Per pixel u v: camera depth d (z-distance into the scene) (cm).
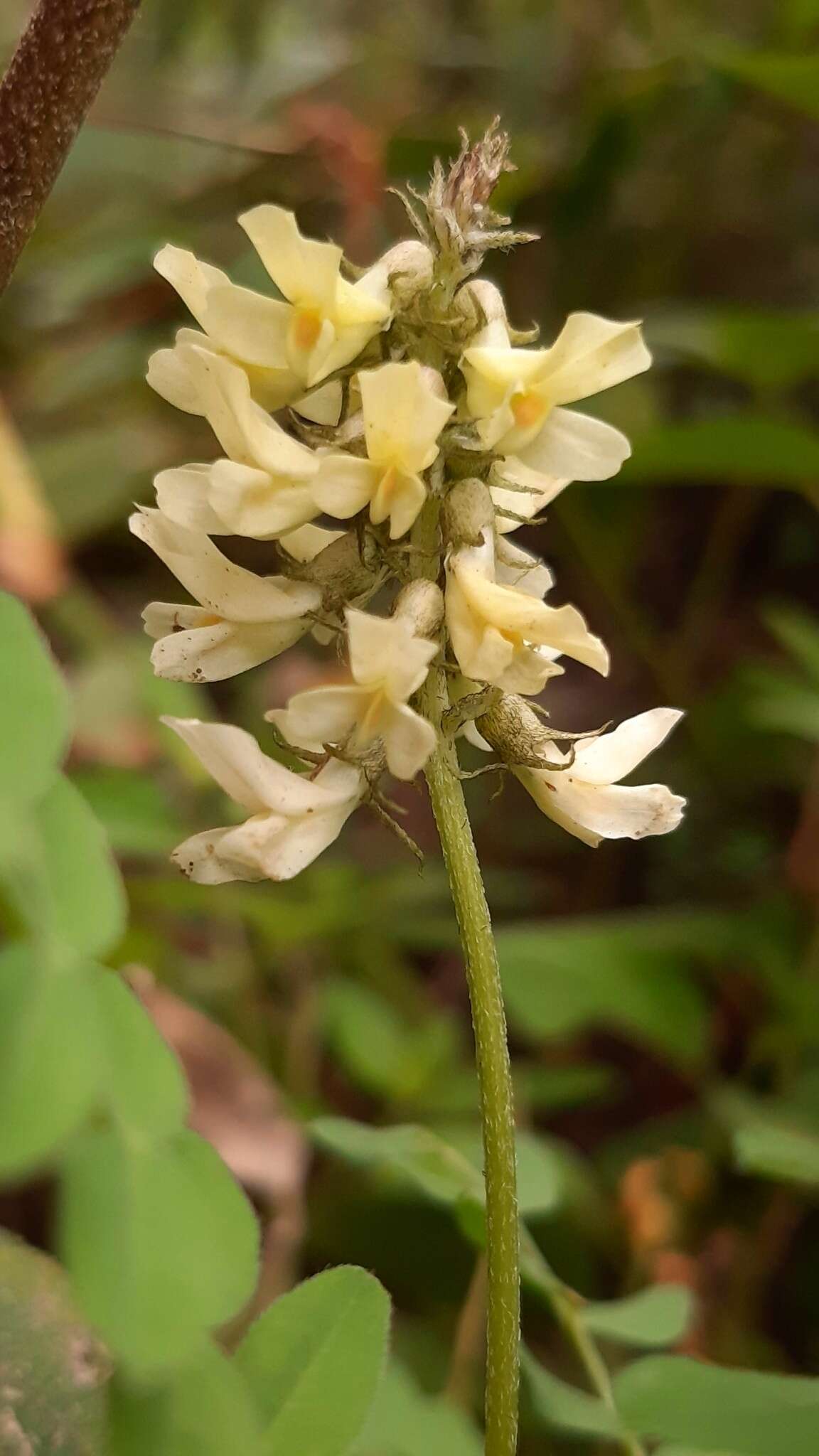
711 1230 40
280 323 22
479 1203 26
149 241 56
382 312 22
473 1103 38
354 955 44
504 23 66
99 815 37
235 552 59
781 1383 24
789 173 64
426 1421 27
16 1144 18
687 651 56
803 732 44
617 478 45
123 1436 19
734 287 65
